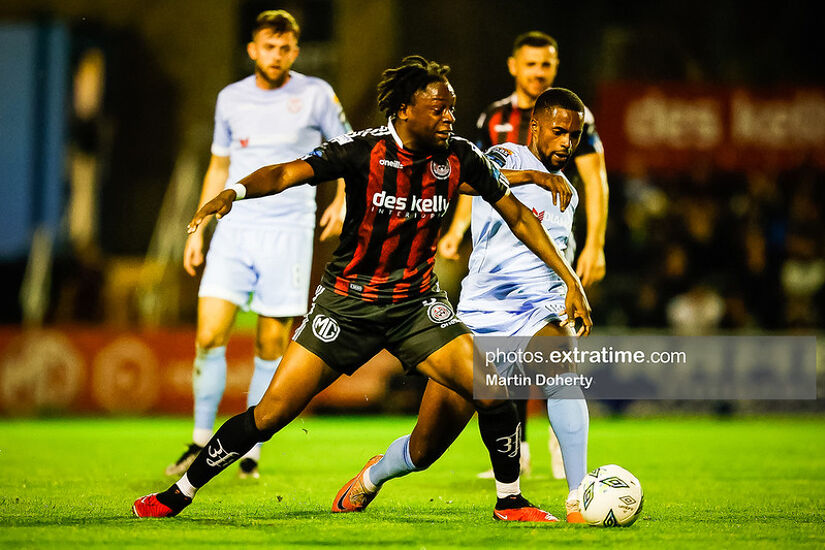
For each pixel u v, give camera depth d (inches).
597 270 1066.7
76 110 2893.7
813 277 2384.4
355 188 708.0
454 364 714.8
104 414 2137.1
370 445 1514.5
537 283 833.5
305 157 704.4
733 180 2632.9
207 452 745.6
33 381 2142.0
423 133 693.9
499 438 749.9
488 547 656.4
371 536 695.1
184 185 3002.0
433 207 714.2
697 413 2171.5
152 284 2672.2
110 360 2142.0
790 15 2933.1
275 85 1118.4
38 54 2824.8
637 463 1286.9
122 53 3058.6
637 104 2588.6
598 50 2957.7
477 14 2849.4
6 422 2030.0
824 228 2438.5
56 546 651.5
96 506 839.7
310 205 1130.0
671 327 2273.6
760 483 1070.4
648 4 2960.1
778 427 1963.6
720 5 2955.2
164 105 3058.6
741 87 2588.6
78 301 2539.4
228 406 2122.3
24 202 2797.7
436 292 739.4
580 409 784.9
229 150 1137.4
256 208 1102.4
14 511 808.3
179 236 2891.2
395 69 695.7
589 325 737.6
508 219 747.4
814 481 1091.3
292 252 1106.1
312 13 2947.8
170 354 2144.4
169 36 3065.9
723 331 2236.7
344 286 721.6
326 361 721.0
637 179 2637.8
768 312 2389.3
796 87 2576.3
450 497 926.4
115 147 3038.9
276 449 1450.5
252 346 2127.2
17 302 2755.9
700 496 952.3
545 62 1097.4
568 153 846.5
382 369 2186.3
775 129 2586.1
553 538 690.2
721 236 2445.9
